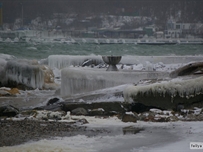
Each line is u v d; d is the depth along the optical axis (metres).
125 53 145.50
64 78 62.69
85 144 34.19
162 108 49.31
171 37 148.25
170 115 46.53
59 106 52.22
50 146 33.22
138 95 49.31
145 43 148.62
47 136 36.88
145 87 49.19
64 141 35.03
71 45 149.50
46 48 148.38
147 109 49.56
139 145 34.00
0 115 48.41
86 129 40.12
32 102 58.91
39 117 45.75
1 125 41.06
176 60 88.38
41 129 39.62
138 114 47.12
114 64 64.12
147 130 39.75
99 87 58.88
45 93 69.56
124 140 35.69
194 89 48.34
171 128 40.59
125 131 39.31
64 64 96.06
